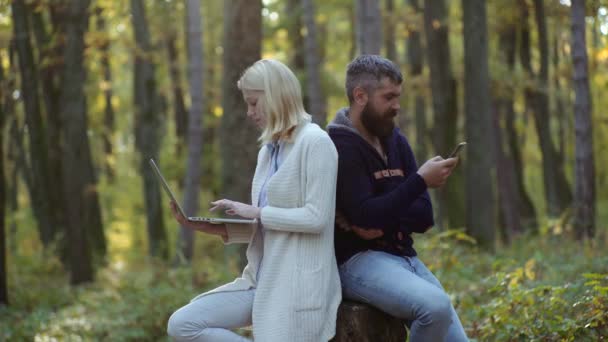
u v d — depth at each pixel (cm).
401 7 1698
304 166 318
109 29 1647
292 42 1747
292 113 323
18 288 1055
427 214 344
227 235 347
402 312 319
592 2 775
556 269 620
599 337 407
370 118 333
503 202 1385
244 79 331
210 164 1892
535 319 440
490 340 453
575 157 789
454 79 1247
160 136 1981
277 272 323
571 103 1498
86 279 1124
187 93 2009
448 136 1244
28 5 1197
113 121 2131
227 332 330
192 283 920
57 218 1355
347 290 339
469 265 731
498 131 1384
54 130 1331
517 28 1204
